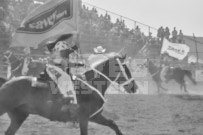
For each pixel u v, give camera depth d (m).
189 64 23.45
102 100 7.11
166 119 10.61
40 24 6.93
